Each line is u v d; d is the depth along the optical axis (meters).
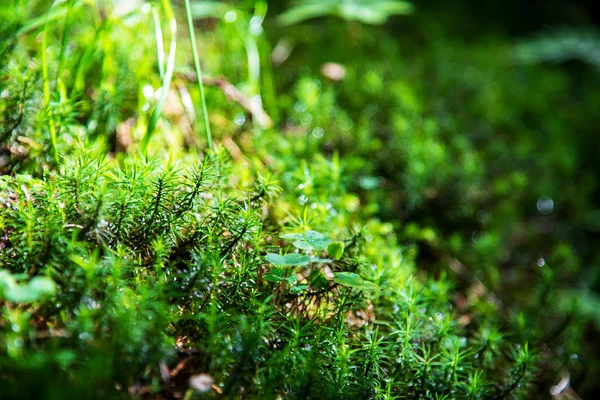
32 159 0.31
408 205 0.39
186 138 0.36
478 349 0.31
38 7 0.40
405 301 0.30
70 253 0.27
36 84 0.32
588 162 0.52
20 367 0.24
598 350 0.38
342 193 0.34
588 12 0.82
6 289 0.25
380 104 0.44
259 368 0.27
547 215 0.45
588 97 0.62
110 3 0.37
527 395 0.31
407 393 0.29
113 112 0.34
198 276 0.27
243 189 0.31
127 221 0.28
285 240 0.31
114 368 0.25
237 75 0.42
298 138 0.39
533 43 0.66
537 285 0.39
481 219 0.41
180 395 0.26
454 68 0.56
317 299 0.29
